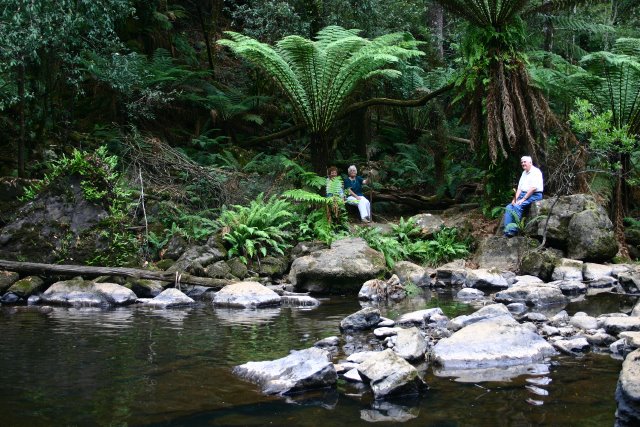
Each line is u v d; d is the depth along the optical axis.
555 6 10.37
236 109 13.71
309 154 14.26
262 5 13.62
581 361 3.90
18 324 5.44
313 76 10.76
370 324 5.14
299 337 4.82
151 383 3.52
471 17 10.37
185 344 4.56
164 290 7.20
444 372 3.72
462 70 10.98
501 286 7.82
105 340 4.71
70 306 6.66
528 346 4.04
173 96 13.46
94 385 3.48
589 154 10.68
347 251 8.09
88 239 8.08
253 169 11.95
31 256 7.81
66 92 12.34
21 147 9.64
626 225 10.82
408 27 16.11
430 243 9.78
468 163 14.55
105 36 11.30
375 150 14.30
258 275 8.34
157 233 8.94
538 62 14.33
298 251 8.91
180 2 17.38
